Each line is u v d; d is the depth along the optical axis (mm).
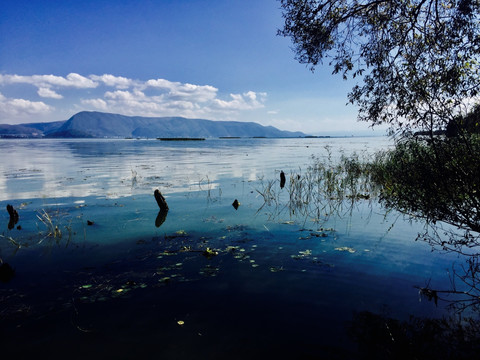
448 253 5809
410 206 6719
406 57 5902
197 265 5375
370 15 6371
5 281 4809
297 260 5543
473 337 3262
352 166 17266
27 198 11578
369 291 4355
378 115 5934
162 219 8641
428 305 3979
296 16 6652
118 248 6297
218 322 3623
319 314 3785
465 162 4613
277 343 3236
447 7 5730
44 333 3453
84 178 16688
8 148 58469
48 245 6504
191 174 18422
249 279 4781
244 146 66375
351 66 6395
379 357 2988
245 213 9336
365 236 6961
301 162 26172
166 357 3047
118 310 3916
